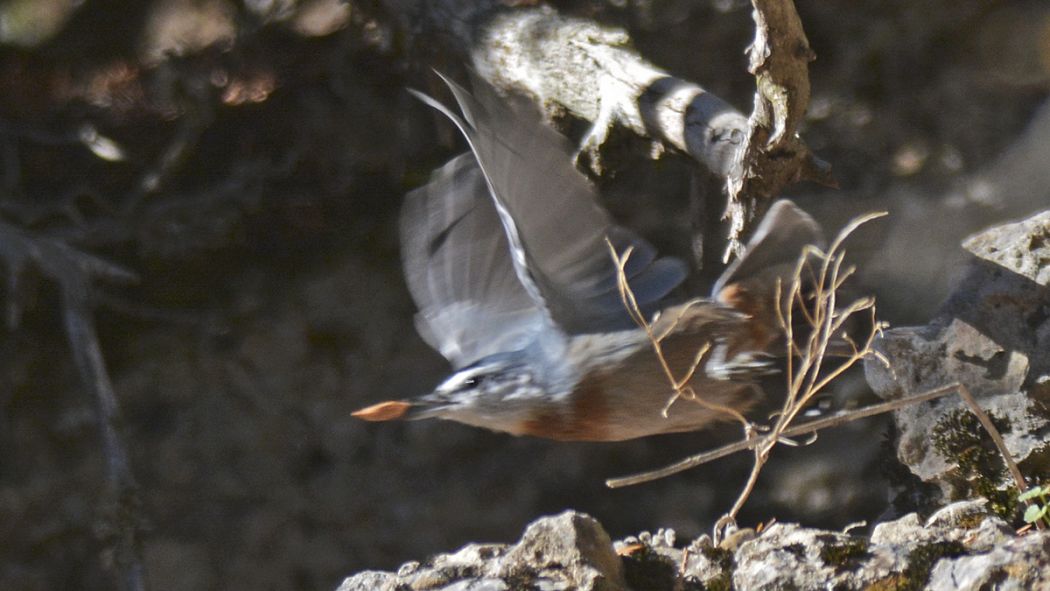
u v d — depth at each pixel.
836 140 13.14
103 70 12.91
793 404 4.95
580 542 4.66
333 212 13.60
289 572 13.69
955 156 12.91
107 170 12.95
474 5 9.12
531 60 8.55
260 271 14.18
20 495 13.49
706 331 4.69
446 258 5.43
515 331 5.21
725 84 12.52
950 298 5.70
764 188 6.31
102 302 13.14
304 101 12.88
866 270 11.70
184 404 14.10
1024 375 5.42
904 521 4.86
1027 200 12.34
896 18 13.29
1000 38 13.22
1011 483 5.38
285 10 12.63
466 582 4.59
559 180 4.49
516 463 13.99
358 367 14.14
